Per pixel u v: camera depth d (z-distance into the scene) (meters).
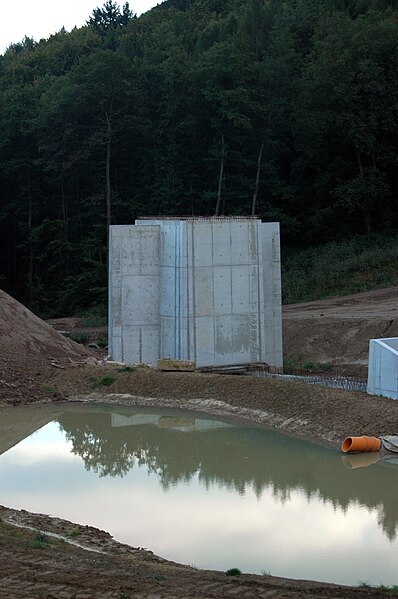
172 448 28.31
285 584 15.34
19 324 40.44
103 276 64.38
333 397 29.84
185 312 37.12
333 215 65.44
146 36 102.31
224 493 22.92
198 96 64.81
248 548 18.62
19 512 21.30
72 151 65.31
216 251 37.59
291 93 67.56
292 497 22.42
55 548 17.73
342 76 60.94
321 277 58.22
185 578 15.63
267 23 78.94
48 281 70.06
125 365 37.44
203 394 33.69
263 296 38.81
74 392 35.84
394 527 19.84
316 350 41.38
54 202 70.94
